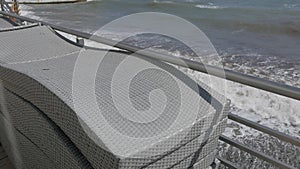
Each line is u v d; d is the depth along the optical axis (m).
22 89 1.32
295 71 8.90
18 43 1.86
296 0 22.48
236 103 6.05
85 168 0.98
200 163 1.17
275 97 6.13
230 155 3.81
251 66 9.49
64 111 1.06
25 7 22.66
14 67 1.39
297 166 4.07
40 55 1.66
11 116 1.51
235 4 21.56
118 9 20.70
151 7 20.98
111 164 0.88
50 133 1.16
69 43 1.96
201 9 19.89
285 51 11.15
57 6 23.52
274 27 15.05
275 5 20.94
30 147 1.42
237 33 13.97
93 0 25.39
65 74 1.33
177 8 20.36
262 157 1.33
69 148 1.05
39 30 2.15
